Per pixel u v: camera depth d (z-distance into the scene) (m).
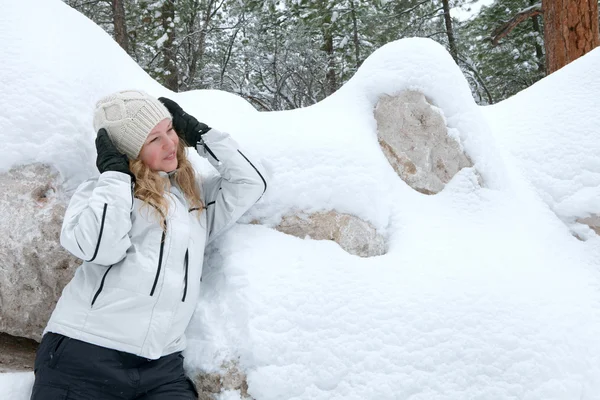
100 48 2.49
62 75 2.13
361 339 1.78
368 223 2.21
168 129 1.74
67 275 1.91
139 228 1.58
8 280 1.87
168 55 7.73
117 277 1.50
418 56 2.64
